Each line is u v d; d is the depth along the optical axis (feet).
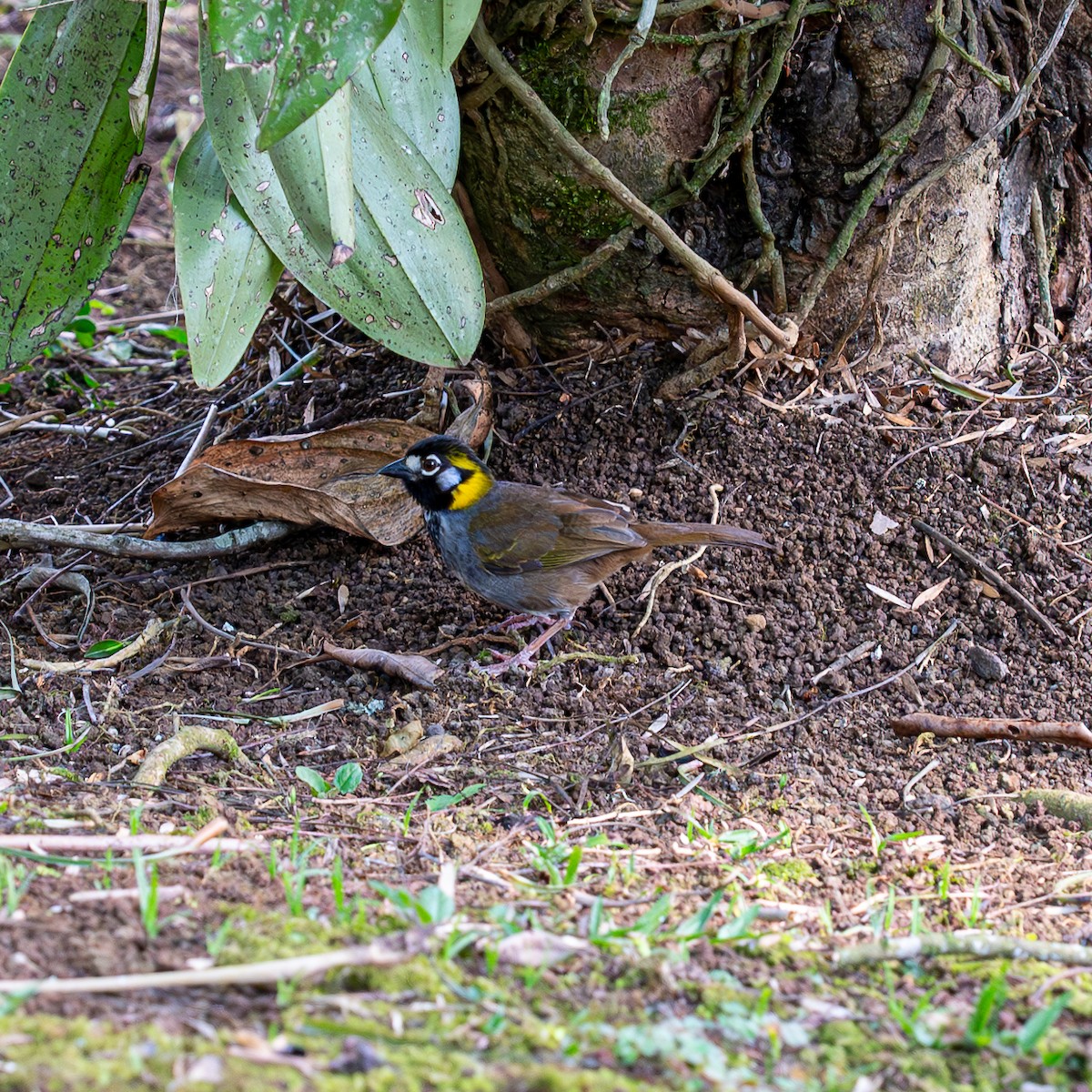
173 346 53.31
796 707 31.09
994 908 22.89
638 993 18.90
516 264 38.34
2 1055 15.65
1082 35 39.29
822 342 38.58
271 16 25.29
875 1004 19.36
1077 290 42.16
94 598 34.86
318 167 28.53
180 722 29.43
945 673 32.04
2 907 19.65
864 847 25.32
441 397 37.37
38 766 27.07
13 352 34.30
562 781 27.53
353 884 21.95
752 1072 17.15
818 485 35.99
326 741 29.22
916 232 37.40
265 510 35.86
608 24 33.65
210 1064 15.87
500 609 34.76
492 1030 17.35
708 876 23.53
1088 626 32.86
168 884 21.12
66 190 33.27
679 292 37.37
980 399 38.40
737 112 34.78
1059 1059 17.74
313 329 44.91
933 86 34.58
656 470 36.78
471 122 35.83
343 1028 17.03
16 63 32.32
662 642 32.96
